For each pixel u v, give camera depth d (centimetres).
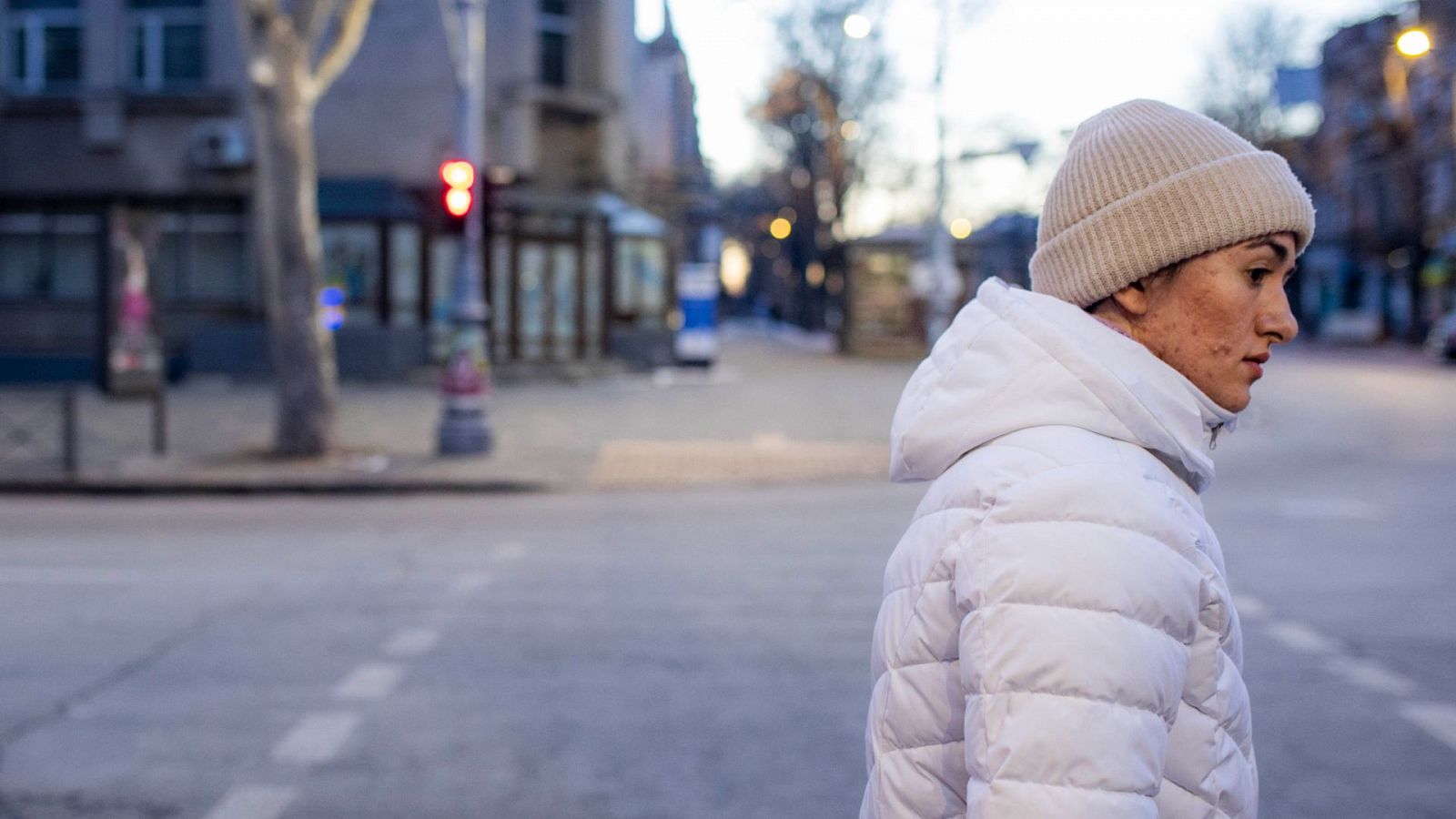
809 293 5612
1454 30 4556
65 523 1127
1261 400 2514
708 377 2973
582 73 2816
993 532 130
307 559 932
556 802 444
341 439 1698
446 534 1059
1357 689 580
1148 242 141
